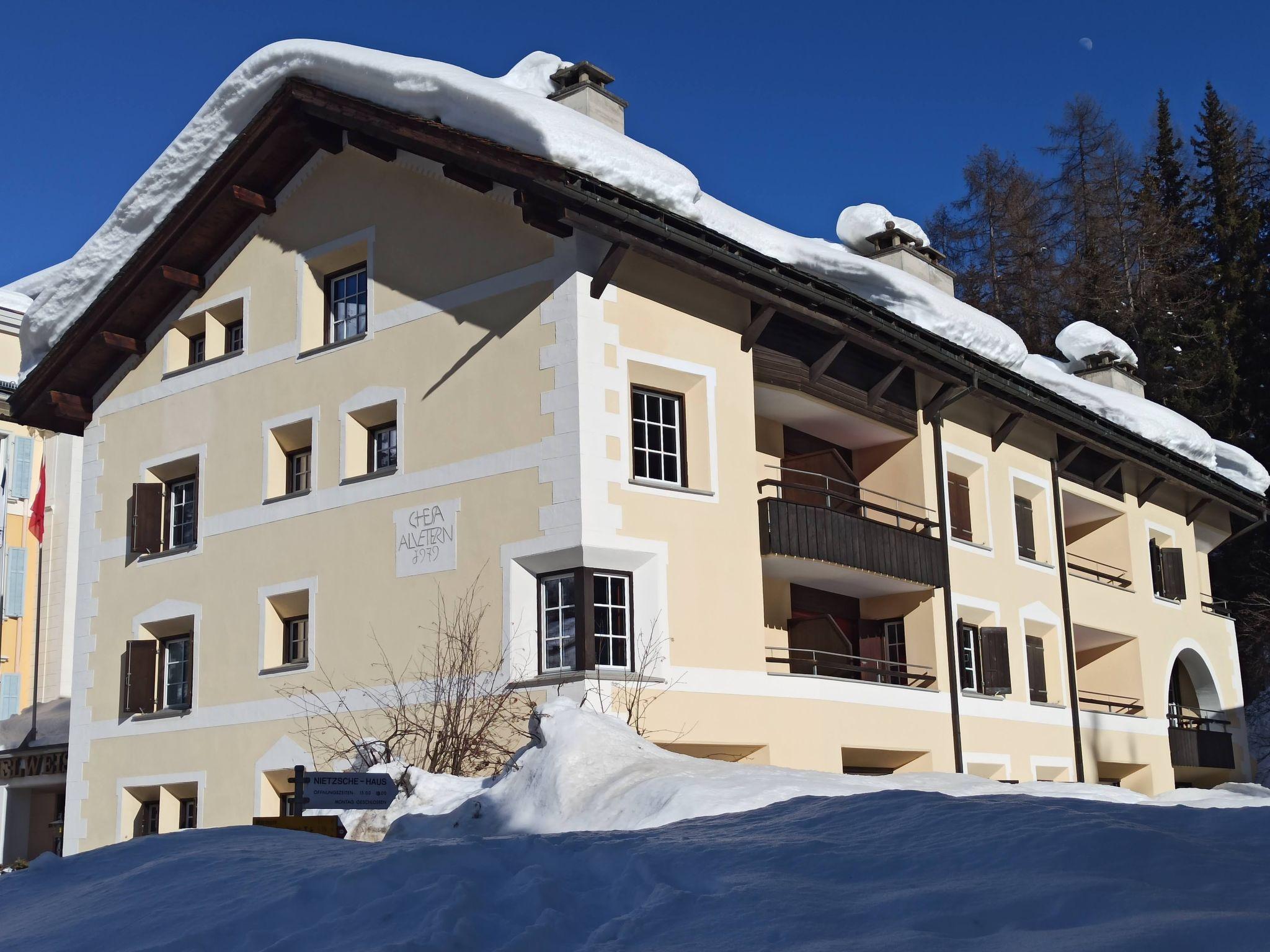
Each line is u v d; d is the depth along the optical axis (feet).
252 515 60.49
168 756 61.57
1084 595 79.10
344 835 36.58
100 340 66.90
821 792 32.65
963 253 149.07
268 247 62.64
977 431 70.90
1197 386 128.77
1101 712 77.97
